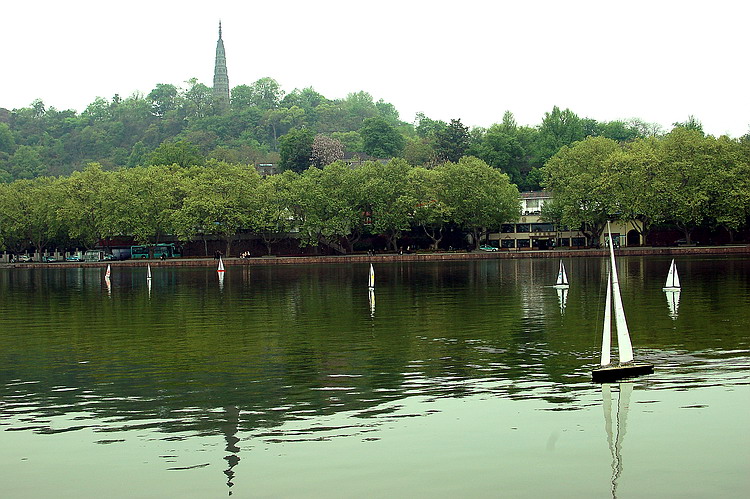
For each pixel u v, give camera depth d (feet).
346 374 125.08
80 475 82.69
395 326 178.09
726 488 77.36
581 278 316.60
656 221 529.86
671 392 109.29
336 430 95.04
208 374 127.03
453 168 568.00
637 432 92.53
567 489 77.51
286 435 93.56
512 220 599.98
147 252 644.27
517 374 122.52
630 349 120.78
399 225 562.25
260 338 164.14
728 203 501.15
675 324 170.19
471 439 91.04
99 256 625.82
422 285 295.89
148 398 111.55
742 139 581.53
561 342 151.53
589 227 572.51
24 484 80.74
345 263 526.16
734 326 165.78
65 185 592.19
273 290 289.33
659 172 519.19
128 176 595.06
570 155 569.23
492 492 77.00
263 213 563.89
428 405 104.99
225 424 98.32
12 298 279.08
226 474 81.97
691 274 316.81
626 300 220.64
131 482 80.69
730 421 95.86
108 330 181.37
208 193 565.12
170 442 91.91
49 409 106.63
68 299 269.85
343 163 617.62
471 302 227.20
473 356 138.10
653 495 76.07
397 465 83.61
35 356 146.10
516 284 291.99
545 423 96.27
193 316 206.49
